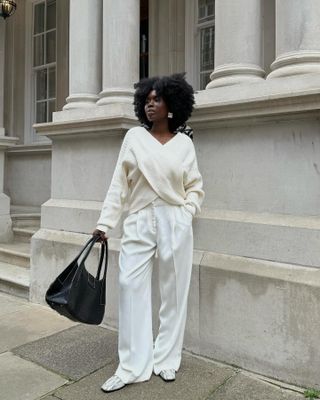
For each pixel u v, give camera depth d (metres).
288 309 2.96
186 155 2.95
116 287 4.00
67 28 8.52
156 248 2.96
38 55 9.28
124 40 4.47
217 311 3.34
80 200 4.61
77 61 4.91
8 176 9.28
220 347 3.32
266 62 5.28
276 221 3.14
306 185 3.03
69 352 3.46
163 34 6.91
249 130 3.31
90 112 4.48
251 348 3.15
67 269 2.82
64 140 4.75
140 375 2.88
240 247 3.31
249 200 3.34
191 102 3.06
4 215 6.86
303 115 2.98
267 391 2.86
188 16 6.75
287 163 3.12
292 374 2.95
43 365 3.24
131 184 2.99
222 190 3.49
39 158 8.70
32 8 9.27
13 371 3.15
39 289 4.75
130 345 2.88
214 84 3.58
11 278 5.19
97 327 4.04
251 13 3.54
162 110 2.94
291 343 2.96
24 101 9.35
